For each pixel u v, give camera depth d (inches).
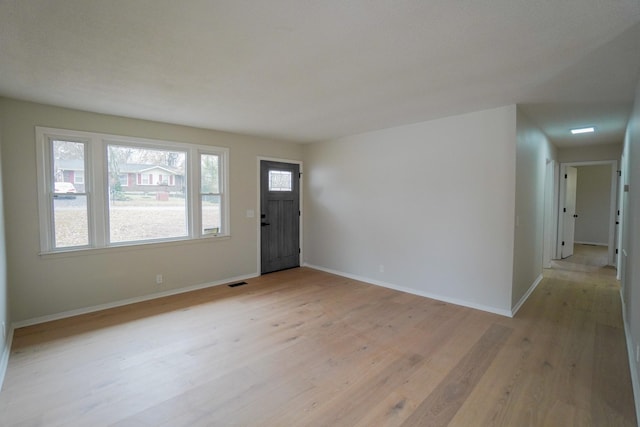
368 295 169.5
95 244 145.2
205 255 184.2
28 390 86.4
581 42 79.1
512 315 138.9
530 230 164.7
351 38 77.8
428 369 97.3
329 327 128.3
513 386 88.6
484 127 143.1
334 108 139.2
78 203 141.5
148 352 107.7
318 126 175.9
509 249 137.9
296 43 80.6
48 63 91.9
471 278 149.9
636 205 98.4
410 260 173.0
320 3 63.2
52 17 67.9
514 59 89.5
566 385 88.9
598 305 151.8
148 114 148.5
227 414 77.4
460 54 86.4
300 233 237.5
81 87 111.9
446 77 103.1
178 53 86.0
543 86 110.9
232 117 154.9
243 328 127.4
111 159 150.7
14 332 122.3
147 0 62.1
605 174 321.7
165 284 168.2
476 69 96.7
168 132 167.3
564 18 68.3
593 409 78.9
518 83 108.2
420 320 135.0
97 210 145.4
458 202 152.9
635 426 73.0
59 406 80.0
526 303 154.9
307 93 119.0
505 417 76.2
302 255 239.8
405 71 98.4
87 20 69.3
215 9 65.3
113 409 79.0
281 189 223.8
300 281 197.8
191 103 131.1
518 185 140.3
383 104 133.6
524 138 145.9
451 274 156.7
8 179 123.6
